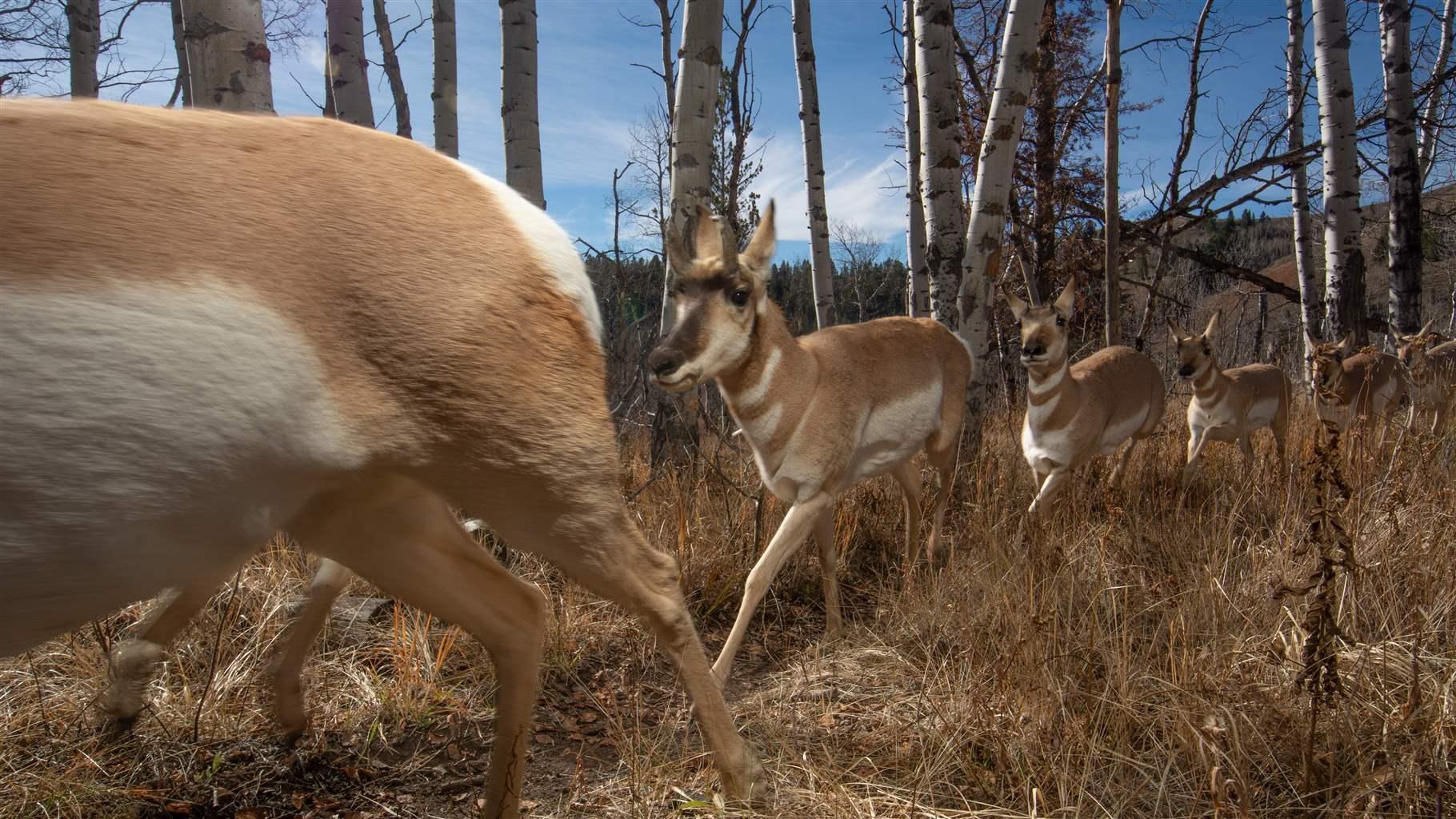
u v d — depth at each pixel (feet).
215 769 9.58
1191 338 25.09
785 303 66.28
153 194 5.41
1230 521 15.78
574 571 7.48
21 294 4.80
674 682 12.85
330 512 7.02
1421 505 15.78
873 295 70.90
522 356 6.68
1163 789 8.77
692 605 15.53
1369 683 10.25
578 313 7.23
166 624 9.09
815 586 16.88
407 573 7.89
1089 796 8.79
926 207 23.21
